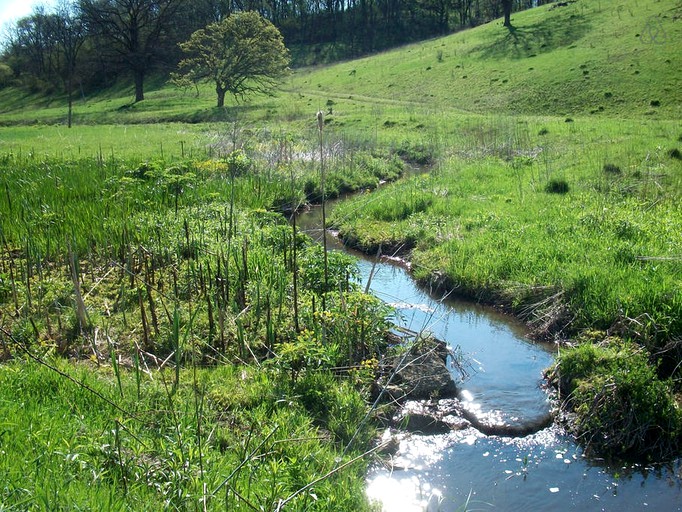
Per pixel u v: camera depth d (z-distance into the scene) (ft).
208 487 16.24
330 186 63.41
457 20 292.81
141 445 17.62
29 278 32.04
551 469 21.68
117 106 199.93
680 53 126.21
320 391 23.47
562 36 160.56
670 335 27.63
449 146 84.12
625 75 123.95
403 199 53.98
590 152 66.85
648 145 67.36
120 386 21.34
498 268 37.19
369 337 27.25
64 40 265.75
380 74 180.65
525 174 60.64
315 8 299.79
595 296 31.42
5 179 50.03
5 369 22.12
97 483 15.75
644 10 159.43
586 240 39.04
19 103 265.95
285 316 29.35
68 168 56.65
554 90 126.82
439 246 42.63
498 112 123.03
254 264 33.88
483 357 29.40
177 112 166.81
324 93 173.17
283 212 55.98
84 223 39.65
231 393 23.03
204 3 257.14
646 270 33.04
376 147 85.87
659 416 23.35
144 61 209.67
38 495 14.25
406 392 25.57
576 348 27.81
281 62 170.71
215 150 73.67
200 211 43.96
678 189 49.16
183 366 25.32
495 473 21.38
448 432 23.79
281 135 83.61
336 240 49.49
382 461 21.54
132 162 62.44
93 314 29.45
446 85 152.05
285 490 16.89
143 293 31.58
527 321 32.96
